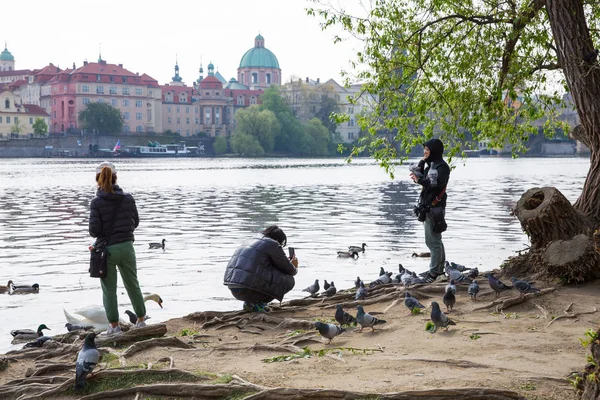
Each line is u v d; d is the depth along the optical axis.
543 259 12.08
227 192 60.19
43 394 7.70
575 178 79.81
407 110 15.10
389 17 14.60
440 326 9.38
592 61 12.30
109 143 199.62
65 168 112.81
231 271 11.18
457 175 90.50
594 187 12.78
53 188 64.75
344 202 49.47
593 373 6.16
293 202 49.69
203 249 26.92
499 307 10.77
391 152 15.18
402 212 41.97
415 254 25.12
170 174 93.94
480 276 13.23
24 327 15.37
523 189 62.06
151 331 9.85
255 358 8.59
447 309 10.89
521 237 29.36
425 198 12.92
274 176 88.81
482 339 8.98
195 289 19.09
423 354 8.34
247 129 193.25
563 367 7.60
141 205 47.66
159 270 22.23
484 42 14.61
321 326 9.09
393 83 14.78
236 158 188.88
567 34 12.47
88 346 7.76
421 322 10.09
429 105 15.04
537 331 9.40
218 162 153.12
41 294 18.92
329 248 27.14
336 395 6.77
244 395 7.05
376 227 34.19
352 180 79.69
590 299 10.91
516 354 8.20
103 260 10.12
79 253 26.31
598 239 7.81
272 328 10.42
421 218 12.98
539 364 7.74
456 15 14.34
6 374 8.95
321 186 68.38
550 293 11.21
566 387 6.86
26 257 25.34
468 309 10.95
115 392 7.42
